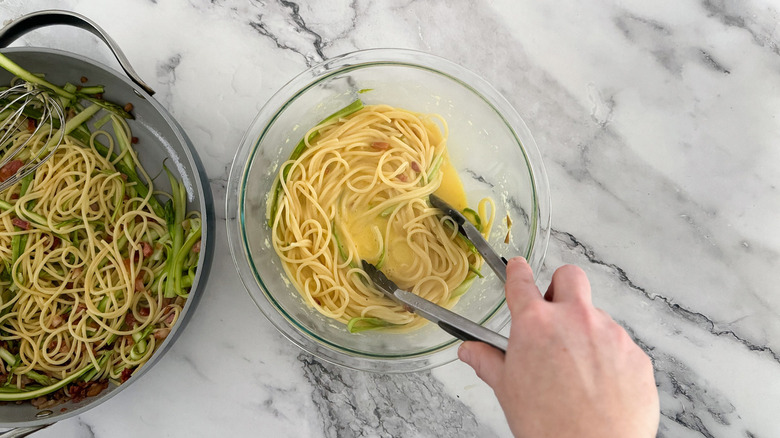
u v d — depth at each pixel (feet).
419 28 4.89
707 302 4.81
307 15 4.88
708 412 4.77
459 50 4.89
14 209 4.62
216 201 4.80
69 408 4.27
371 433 4.75
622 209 4.84
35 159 4.52
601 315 3.10
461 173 4.60
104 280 4.69
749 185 4.82
